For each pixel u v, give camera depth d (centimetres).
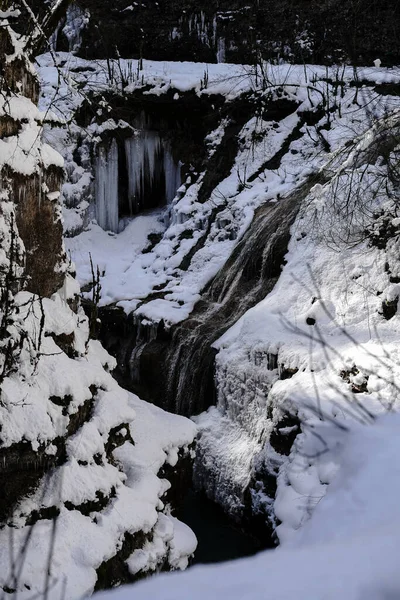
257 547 1274
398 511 500
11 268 773
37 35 1017
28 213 864
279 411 1231
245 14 2483
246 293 1709
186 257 1941
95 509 772
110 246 2141
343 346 1288
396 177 1404
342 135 1973
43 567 679
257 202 1944
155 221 2217
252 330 1499
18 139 845
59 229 945
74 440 790
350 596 224
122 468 900
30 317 820
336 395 1152
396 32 2286
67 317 904
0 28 836
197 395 1587
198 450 1484
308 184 1809
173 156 2253
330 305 1438
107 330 1781
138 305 1786
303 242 1650
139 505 827
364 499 535
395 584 226
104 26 2525
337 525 529
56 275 937
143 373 1680
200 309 1750
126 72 2312
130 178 2264
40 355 802
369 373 1142
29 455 727
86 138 2161
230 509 1359
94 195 2202
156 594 239
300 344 1361
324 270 1519
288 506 1024
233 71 2339
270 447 1248
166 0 2528
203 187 2133
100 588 722
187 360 1623
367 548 248
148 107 2231
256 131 2141
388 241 1400
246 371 1445
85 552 713
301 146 2053
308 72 2266
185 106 2216
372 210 1499
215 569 256
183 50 2552
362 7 2309
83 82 2253
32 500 734
